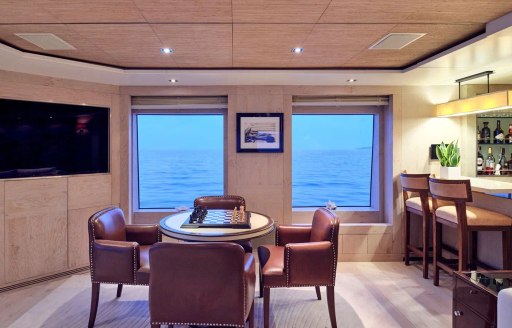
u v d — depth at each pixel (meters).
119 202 4.24
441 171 4.12
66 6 2.18
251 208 4.31
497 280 2.08
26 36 2.71
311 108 4.57
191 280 2.06
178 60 3.45
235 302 2.06
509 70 3.58
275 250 3.04
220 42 2.90
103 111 4.14
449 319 2.82
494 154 4.36
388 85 4.30
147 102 4.37
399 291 3.38
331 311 2.65
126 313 2.95
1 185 3.40
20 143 3.55
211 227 2.76
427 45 2.99
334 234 2.66
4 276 3.44
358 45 2.99
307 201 4.82
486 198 3.46
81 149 3.98
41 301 3.18
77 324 2.76
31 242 3.60
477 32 2.68
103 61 3.47
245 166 4.30
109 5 2.17
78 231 3.93
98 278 2.63
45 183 3.68
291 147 4.30
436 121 4.36
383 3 2.16
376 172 4.69
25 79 3.56
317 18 2.39
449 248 4.02
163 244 2.06
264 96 4.27
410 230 4.38
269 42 2.90
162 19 2.40
